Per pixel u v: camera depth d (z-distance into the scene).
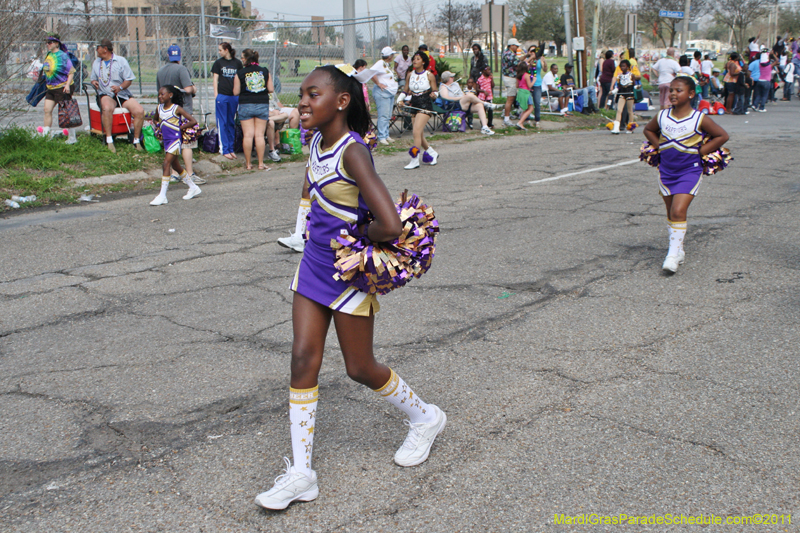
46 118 11.07
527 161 11.80
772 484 2.83
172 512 2.73
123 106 11.52
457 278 5.65
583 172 10.56
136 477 2.97
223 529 2.63
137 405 3.62
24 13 10.70
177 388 3.82
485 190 9.37
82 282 5.76
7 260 6.45
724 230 6.95
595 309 4.91
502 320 4.74
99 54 11.11
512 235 6.95
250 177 11.00
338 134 2.57
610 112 20.28
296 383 2.74
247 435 3.32
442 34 43.94
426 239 2.73
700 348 4.20
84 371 4.05
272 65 15.98
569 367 3.99
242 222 7.87
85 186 9.76
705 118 5.41
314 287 2.71
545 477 2.92
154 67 23.31
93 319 4.91
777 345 4.20
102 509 2.75
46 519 2.70
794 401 3.52
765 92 21.55
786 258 5.98
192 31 20.69
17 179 9.36
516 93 16.67
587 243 6.59
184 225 7.78
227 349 4.34
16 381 3.94
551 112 19.61
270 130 12.08
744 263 5.88
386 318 4.82
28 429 3.39
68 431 3.37
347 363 2.86
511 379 3.86
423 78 11.02
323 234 2.67
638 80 19.78
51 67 10.80
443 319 4.78
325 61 16.33
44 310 5.10
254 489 2.88
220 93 11.66
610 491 2.81
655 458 3.04
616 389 3.70
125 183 10.21
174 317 4.92
